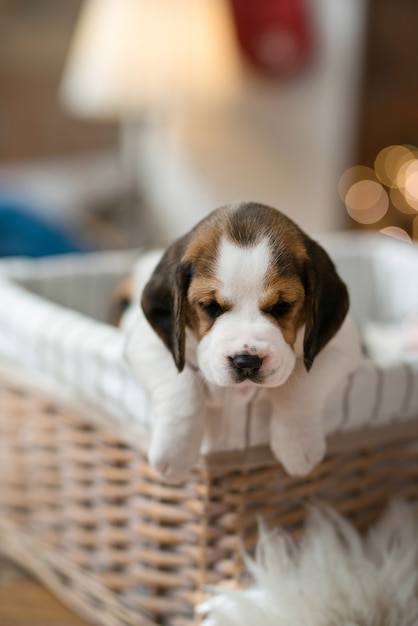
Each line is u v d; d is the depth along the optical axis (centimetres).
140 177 221
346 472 85
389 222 179
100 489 87
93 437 87
